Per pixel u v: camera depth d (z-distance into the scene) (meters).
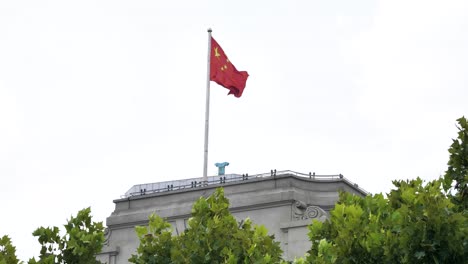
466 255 27.48
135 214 55.06
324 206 52.41
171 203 54.62
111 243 55.09
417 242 27.27
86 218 37.66
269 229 51.56
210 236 32.91
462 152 31.12
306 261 31.20
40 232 36.97
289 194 51.78
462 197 30.70
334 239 29.69
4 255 36.47
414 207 27.59
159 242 33.91
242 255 32.56
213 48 60.28
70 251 36.94
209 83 59.19
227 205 34.09
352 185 54.50
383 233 28.44
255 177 55.44
